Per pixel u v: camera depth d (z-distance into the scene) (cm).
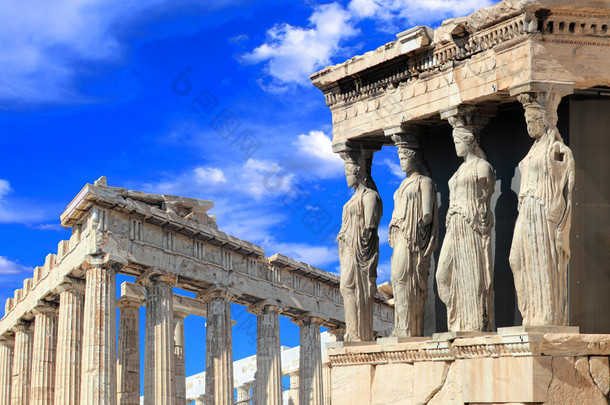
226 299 5606
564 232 1480
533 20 1487
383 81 1777
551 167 1483
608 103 1595
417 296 1734
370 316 1839
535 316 1479
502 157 1670
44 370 5669
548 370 1445
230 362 5525
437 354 1602
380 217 1845
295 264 6228
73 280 5166
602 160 1588
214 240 5531
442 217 1800
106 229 4853
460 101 1617
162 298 5150
